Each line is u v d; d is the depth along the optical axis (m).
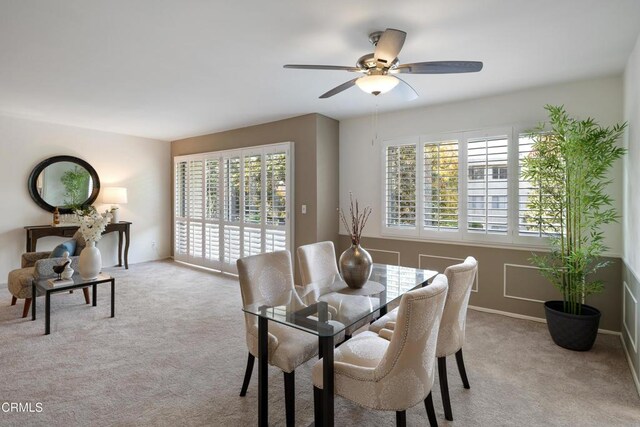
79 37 2.37
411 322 1.42
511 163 3.56
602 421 1.92
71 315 3.52
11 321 3.32
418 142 4.13
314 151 4.45
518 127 3.51
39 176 4.98
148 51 2.59
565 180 2.96
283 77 3.13
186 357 2.65
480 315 3.62
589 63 2.80
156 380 2.32
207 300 4.09
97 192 5.54
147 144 6.22
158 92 3.58
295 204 4.66
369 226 4.54
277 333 2.05
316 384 1.64
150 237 6.31
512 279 3.59
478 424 1.89
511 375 2.42
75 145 5.33
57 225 4.89
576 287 2.85
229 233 5.39
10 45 2.49
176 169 6.30
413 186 4.17
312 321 1.79
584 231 3.19
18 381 2.28
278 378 2.38
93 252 3.45
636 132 2.44
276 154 4.76
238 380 2.33
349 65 2.84
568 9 2.01
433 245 4.07
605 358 2.67
